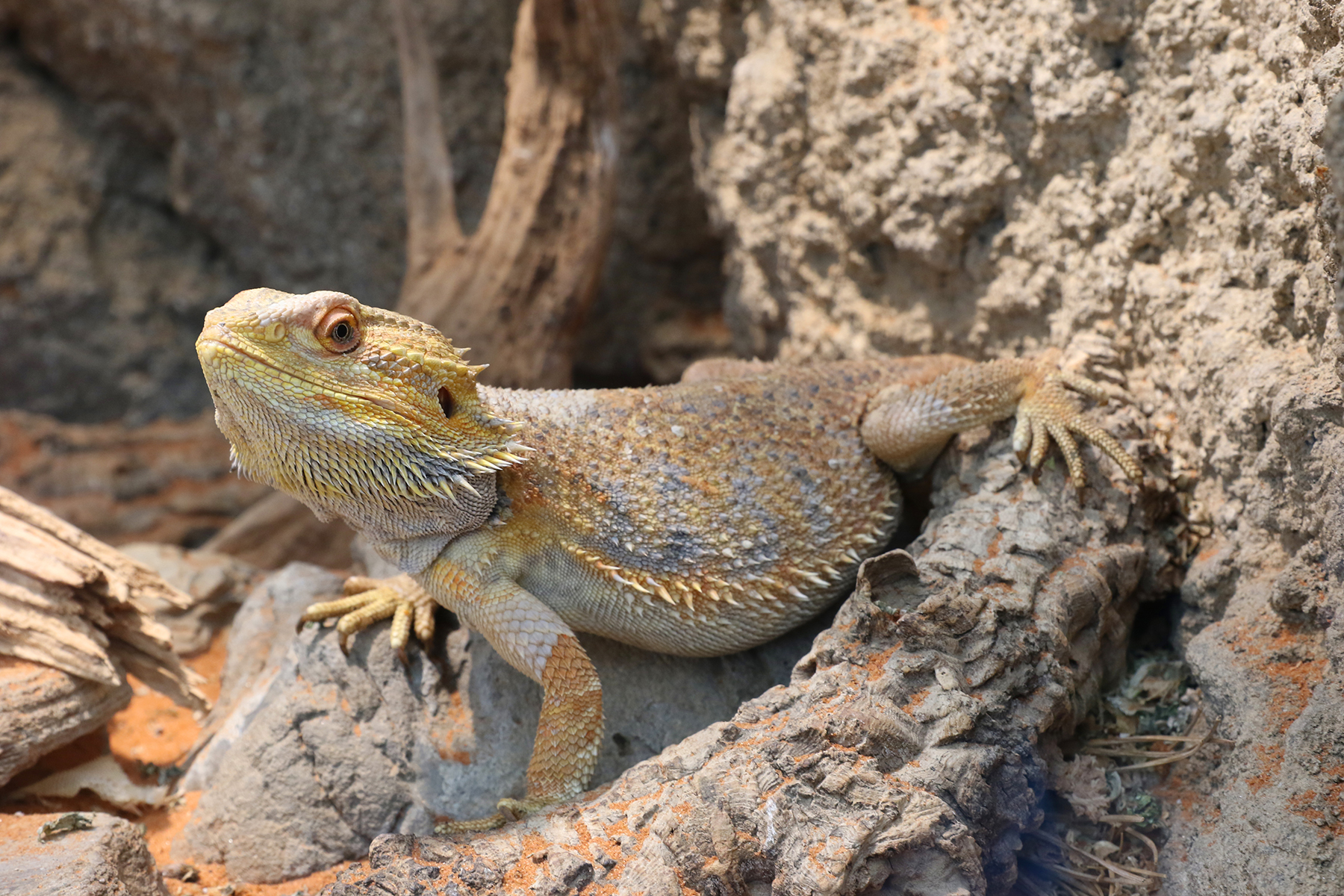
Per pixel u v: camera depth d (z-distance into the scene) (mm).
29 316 1262
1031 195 792
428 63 932
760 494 744
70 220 1270
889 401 757
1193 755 722
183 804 774
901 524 786
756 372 798
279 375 699
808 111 850
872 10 816
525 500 728
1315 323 716
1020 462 751
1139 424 758
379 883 690
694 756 702
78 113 1272
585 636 762
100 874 710
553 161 912
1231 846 692
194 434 1319
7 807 761
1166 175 756
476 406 720
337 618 768
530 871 692
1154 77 756
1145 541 753
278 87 1133
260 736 757
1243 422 727
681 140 1024
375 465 709
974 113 793
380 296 1184
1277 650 711
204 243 1330
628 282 1092
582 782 723
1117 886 710
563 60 905
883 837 682
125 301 1302
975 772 693
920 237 814
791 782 687
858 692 703
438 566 728
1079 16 764
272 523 979
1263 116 722
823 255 863
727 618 742
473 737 751
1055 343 793
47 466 1217
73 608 767
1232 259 742
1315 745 689
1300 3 708
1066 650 719
